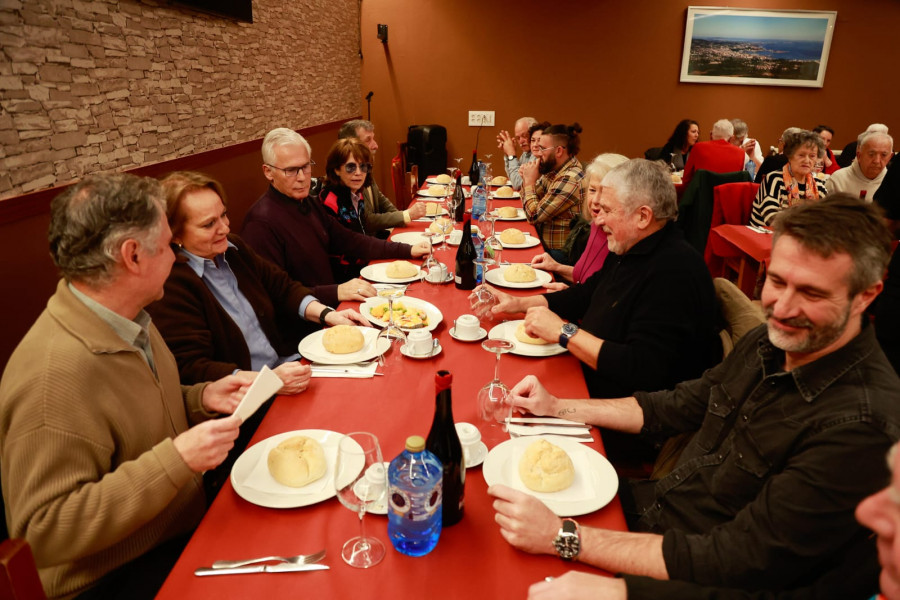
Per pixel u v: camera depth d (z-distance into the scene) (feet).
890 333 9.09
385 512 3.46
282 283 7.22
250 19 12.21
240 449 5.74
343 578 2.97
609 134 21.02
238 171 12.19
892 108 19.86
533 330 5.65
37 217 6.47
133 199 3.60
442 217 10.49
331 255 9.67
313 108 17.04
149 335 4.29
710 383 4.47
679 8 19.54
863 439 2.96
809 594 2.84
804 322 3.22
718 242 12.83
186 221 5.65
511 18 20.10
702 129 20.68
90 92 7.39
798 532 3.01
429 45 20.65
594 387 6.30
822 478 2.99
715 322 5.65
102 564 3.67
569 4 19.79
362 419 4.42
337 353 5.48
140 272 3.75
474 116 21.24
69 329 3.53
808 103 20.13
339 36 18.90
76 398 3.42
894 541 1.76
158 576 3.85
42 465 3.32
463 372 5.24
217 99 11.20
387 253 9.09
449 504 3.33
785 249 3.24
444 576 3.00
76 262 3.55
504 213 12.07
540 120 21.07
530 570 3.08
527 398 4.53
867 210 3.10
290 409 4.56
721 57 19.83
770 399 3.55
